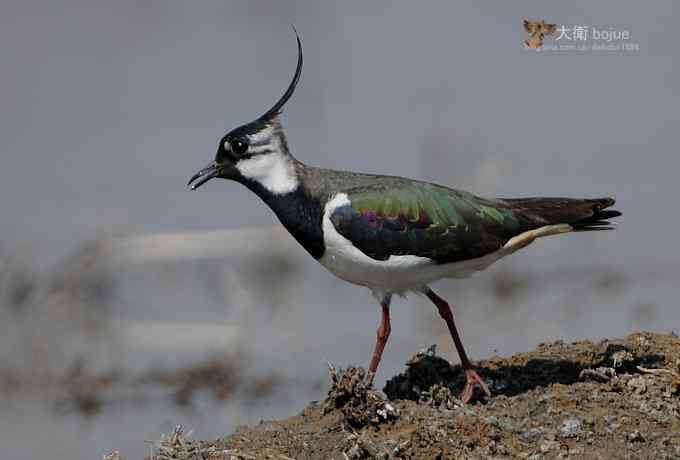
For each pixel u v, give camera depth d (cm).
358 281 1212
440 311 1198
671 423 1069
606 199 1207
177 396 1540
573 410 1094
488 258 1190
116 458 1118
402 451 1048
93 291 1769
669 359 1191
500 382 1191
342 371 1120
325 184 1205
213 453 1091
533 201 1200
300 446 1093
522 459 1033
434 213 1168
